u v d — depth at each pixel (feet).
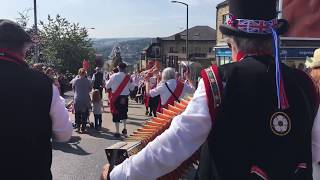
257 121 6.80
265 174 6.74
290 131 6.84
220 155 6.84
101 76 61.93
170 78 28.63
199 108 6.82
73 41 133.28
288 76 7.13
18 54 9.52
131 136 8.72
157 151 6.82
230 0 7.44
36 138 9.22
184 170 7.78
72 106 43.73
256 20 7.17
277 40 7.03
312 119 7.13
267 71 6.98
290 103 6.93
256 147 6.77
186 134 6.76
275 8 7.36
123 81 40.83
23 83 9.25
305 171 6.95
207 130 6.85
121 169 7.09
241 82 6.91
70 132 9.89
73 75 131.85
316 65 11.78
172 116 8.31
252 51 7.24
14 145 9.02
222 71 6.98
